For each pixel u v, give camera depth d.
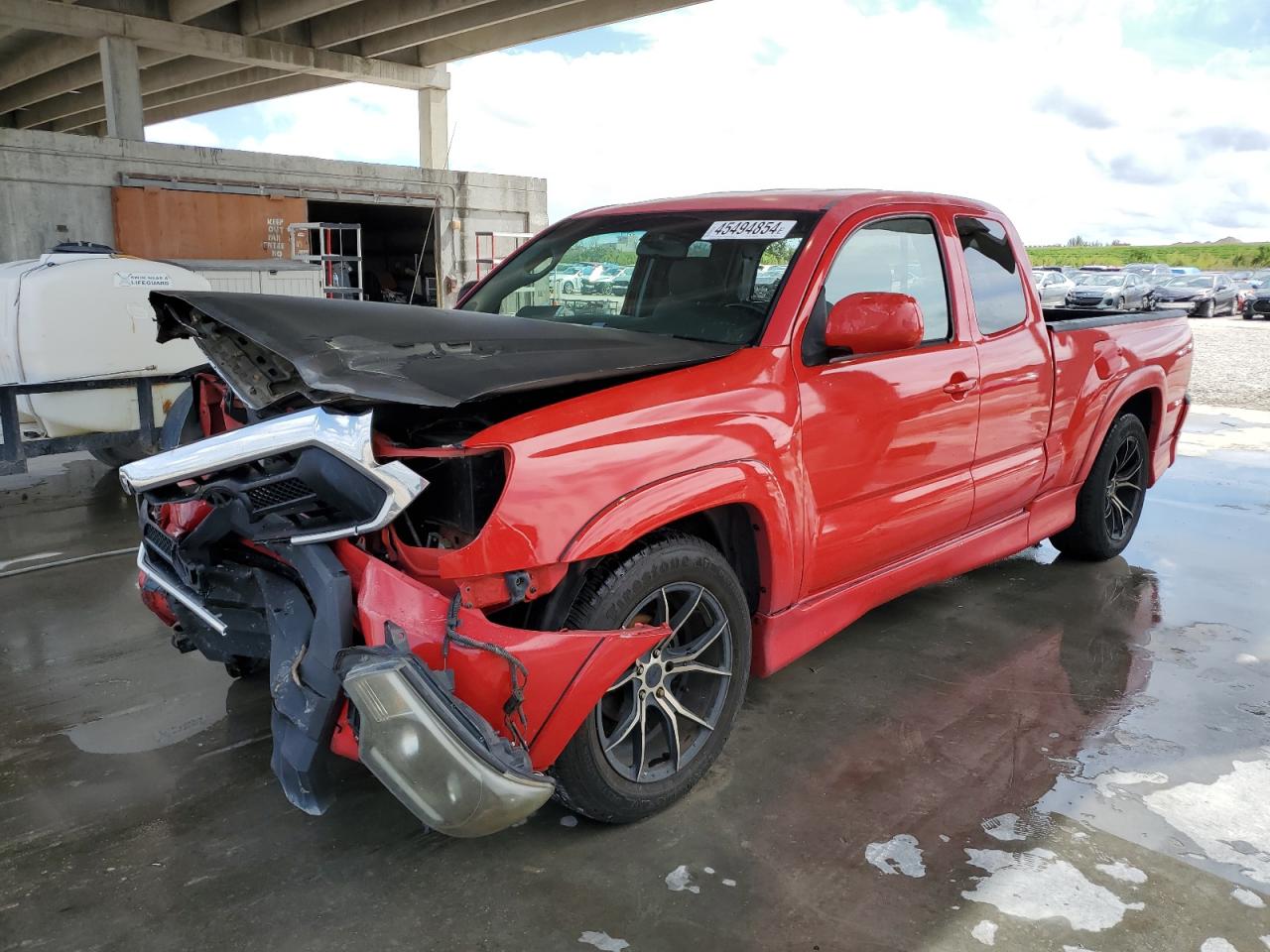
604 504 2.33
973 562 3.95
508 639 2.19
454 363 2.35
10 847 2.51
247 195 17.27
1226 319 31.05
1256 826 2.65
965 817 2.67
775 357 2.88
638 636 2.38
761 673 2.98
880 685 3.54
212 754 3.02
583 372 2.43
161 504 2.61
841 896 2.32
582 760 2.40
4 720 3.23
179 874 2.40
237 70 29.61
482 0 20.75
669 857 2.48
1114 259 92.56
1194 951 2.15
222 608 2.62
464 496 2.24
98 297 6.35
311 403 2.49
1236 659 3.82
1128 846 2.54
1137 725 3.24
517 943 2.15
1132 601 4.50
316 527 2.28
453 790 1.98
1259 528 5.90
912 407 3.29
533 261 3.88
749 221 3.34
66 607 4.34
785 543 2.84
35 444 6.10
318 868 2.43
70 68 29.70
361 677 1.98
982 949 2.14
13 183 14.84
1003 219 4.13
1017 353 3.88
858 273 3.24
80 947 2.13
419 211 21.17
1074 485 4.58
